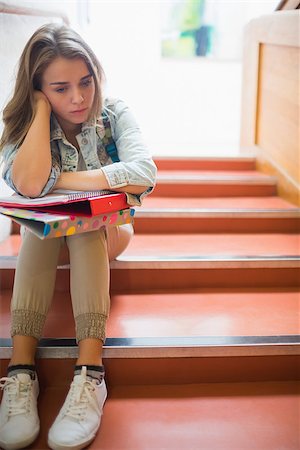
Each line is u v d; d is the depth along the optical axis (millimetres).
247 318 1546
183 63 4984
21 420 1092
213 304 1657
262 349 1372
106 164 1383
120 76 4887
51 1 2473
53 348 1311
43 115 1217
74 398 1120
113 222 1180
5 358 1314
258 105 3068
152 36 4805
